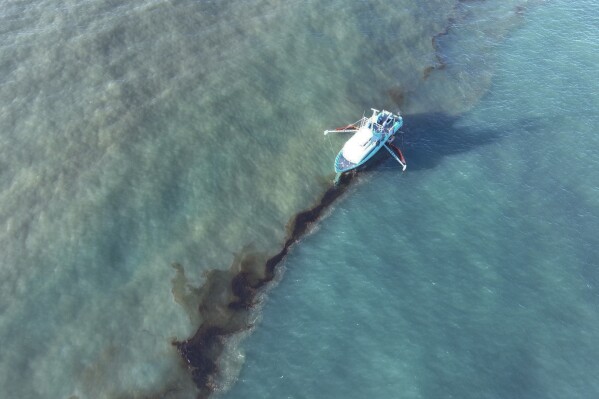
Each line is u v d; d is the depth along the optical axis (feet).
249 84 200.03
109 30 207.82
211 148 180.86
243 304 152.15
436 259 164.45
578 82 224.74
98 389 130.41
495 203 179.83
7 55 195.93
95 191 164.45
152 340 139.44
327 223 174.60
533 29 252.83
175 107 188.55
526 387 136.77
